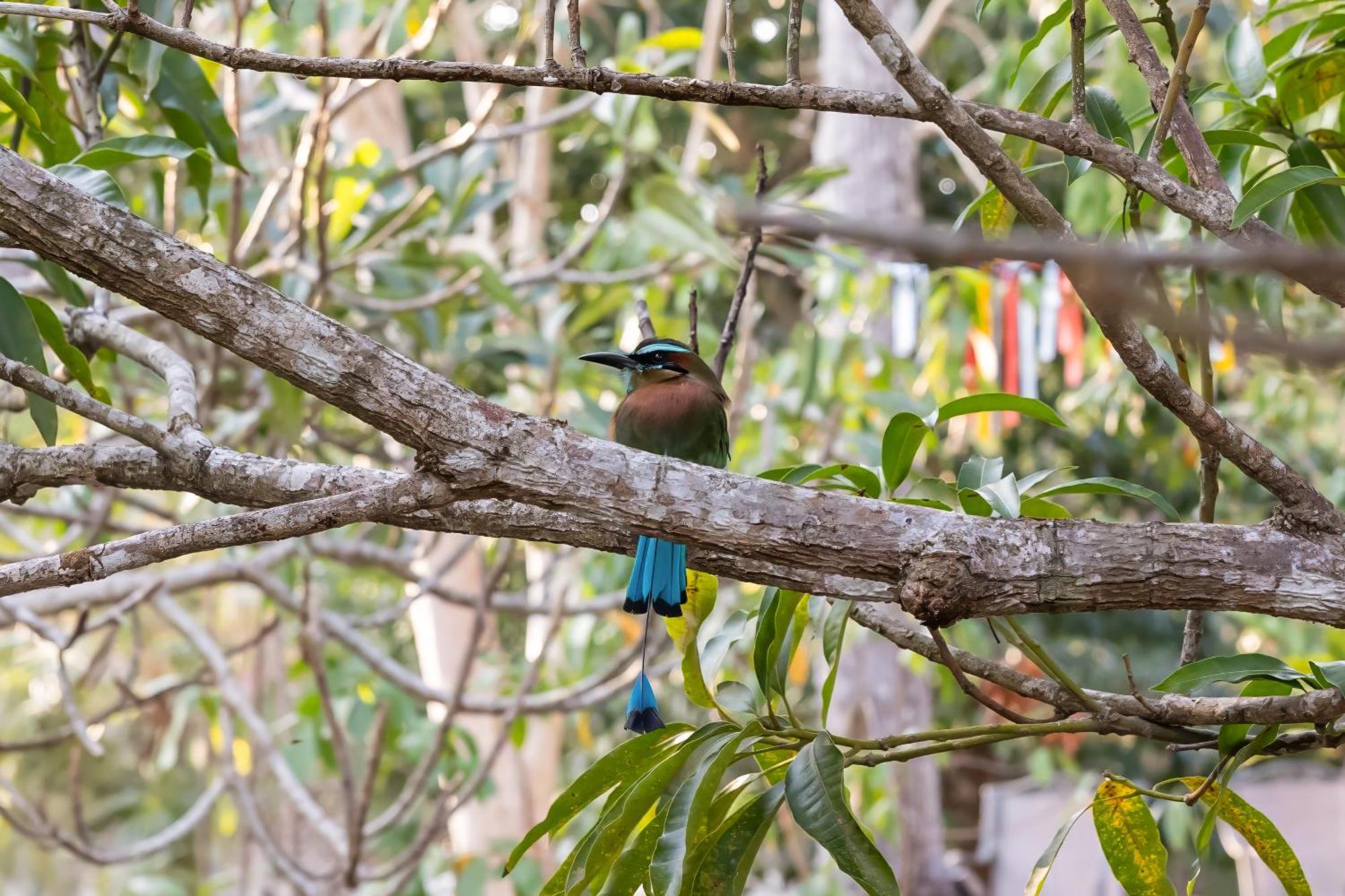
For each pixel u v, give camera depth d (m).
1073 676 28.52
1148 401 18.11
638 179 17.95
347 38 14.31
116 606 11.65
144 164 12.47
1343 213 6.04
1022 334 15.58
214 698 14.57
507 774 15.62
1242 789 20.03
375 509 4.38
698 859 5.11
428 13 12.33
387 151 14.74
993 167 4.24
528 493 4.44
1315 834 18.75
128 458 5.02
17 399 7.37
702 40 13.09
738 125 28.64
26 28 7.54
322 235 10.30
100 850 11.66
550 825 5.38
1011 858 20.67
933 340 16.92
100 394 6.30
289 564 13.07
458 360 12.62
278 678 17.64
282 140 14.20
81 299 6.95
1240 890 16.64
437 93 26.88
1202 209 4.66
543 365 12.59
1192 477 21.97
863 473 5.64
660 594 5.20
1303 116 6.23
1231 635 28.52
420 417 4.36
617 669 11.84
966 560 4.35
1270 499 21.73
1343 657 14.65
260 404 12.52
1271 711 4.86
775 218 2.13
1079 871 18.47
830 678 5.65
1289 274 2.35
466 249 14.62
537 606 12.77
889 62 4.16
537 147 17.45
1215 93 6.30
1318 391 16.69
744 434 15.57
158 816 27.30
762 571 5.21
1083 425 23.44
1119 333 4.18
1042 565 4.35
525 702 11.63
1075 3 4.65
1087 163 5.54
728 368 14.61
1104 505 26.80
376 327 12.61
